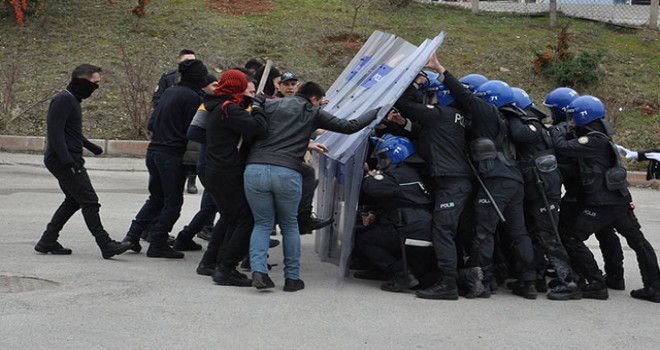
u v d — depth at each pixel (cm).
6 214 1256
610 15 2877
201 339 671
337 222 1006
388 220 877
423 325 752
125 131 2042
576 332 758
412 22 2739
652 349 716
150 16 2638
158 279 875
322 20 2697
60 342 645
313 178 893
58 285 827
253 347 659
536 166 877
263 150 824
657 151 956
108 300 776
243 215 859
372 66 1044
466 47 2580
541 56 2431
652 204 1762
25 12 2545
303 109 838
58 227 984
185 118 980
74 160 936
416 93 875
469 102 850
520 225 884
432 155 852
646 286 912
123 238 1112
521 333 744
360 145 852
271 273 962
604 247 969
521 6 2928
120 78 2253
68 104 913
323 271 983
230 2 2788
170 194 989
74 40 2439
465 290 891
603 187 888
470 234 905
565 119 941
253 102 848
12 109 2044
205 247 1100
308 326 727
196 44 2467
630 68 2517
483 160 854
